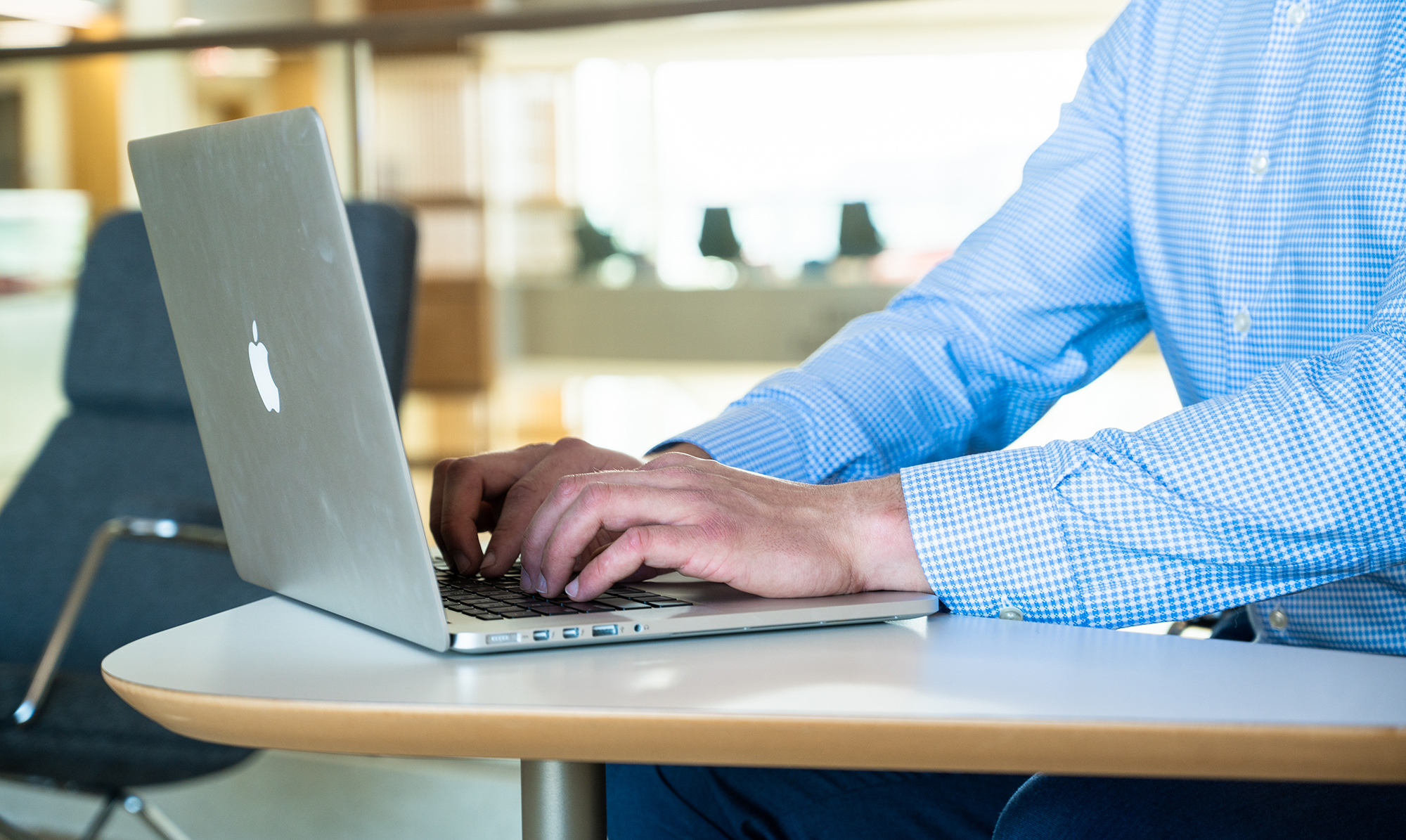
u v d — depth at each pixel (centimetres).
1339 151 80
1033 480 66
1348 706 43
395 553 53
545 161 606
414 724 44
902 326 102
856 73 604
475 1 524
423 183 530
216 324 65
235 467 70
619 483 63
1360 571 64
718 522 62
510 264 607
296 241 52
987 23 577
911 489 67
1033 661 52
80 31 429
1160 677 48
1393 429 62
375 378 49
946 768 42
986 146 594
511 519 73
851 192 620
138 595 174
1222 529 63
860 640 57
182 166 63
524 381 623
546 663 51
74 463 185
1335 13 82
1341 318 80
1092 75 105
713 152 631
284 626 60
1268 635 83
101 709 145
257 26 288
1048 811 60
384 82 503
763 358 644
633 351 648
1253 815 57
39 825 198
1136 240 97
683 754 43
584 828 56
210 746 138
